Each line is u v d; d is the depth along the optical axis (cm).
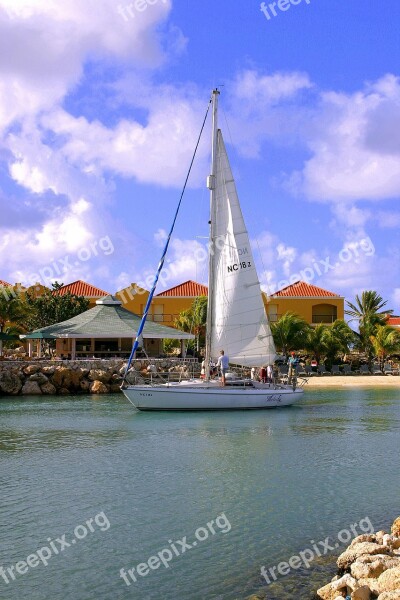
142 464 2020
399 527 1259
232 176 3481
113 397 4362
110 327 5444
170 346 7106
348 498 1605
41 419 3136
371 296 8562
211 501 1581
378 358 7044
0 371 4544
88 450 2273
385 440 2478
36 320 6638
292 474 1867
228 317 3478
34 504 1564
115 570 1167
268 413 3362
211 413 3322
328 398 4350
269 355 3559
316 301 7738
